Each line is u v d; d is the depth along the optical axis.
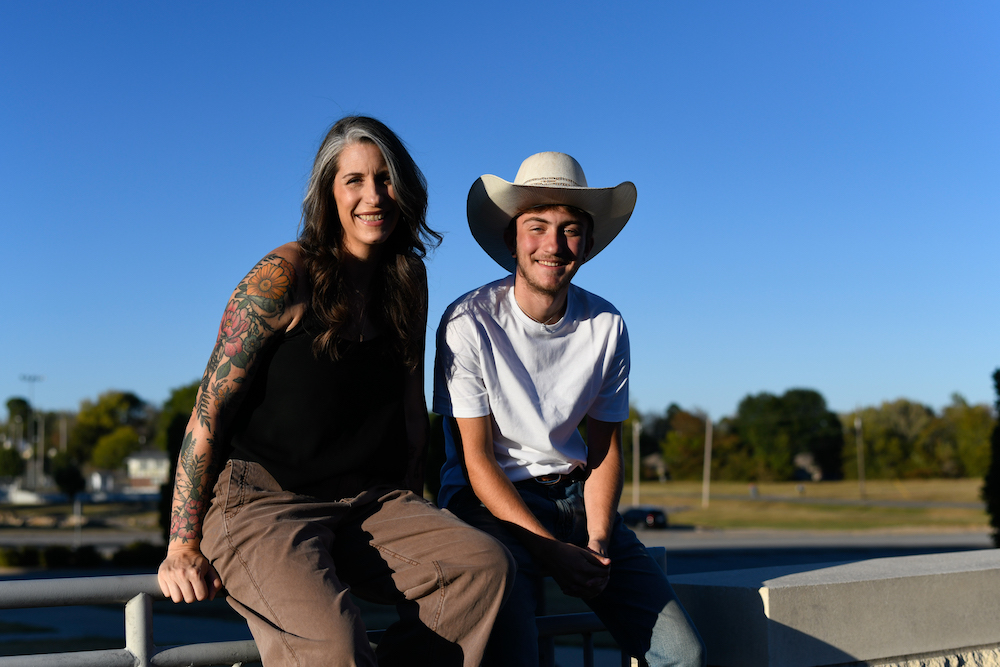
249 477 1.85
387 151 1.98
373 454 1.96
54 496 75.00
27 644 10.86
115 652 1.68
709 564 22.42
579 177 2.43
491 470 2.23
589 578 2.12
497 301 2.38
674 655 2.19
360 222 1.99
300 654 1.62
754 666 2.32
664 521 40.56
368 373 1.96
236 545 1.76
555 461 2.37
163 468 101.06
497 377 2.29
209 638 10.74
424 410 2.19
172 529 1.81
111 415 121.94
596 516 2.35
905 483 79.38
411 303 2.07
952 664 2.68
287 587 1.67
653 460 96.50
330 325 1.87
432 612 1.80
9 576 22.89
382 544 1.91
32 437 116.81
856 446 86.19
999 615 2.80
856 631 2.45
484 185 2.40
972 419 80.44
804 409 87.88
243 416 1.88
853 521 46.22
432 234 2.15
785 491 75.69
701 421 93.88
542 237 2.33
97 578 1.67
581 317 2.45
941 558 3.12
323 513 1.88
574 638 9.91
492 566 1.80
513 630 2.04
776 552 27.02
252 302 1.82
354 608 1.68
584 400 2.40
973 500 60.59
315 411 1.87
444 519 1.92
